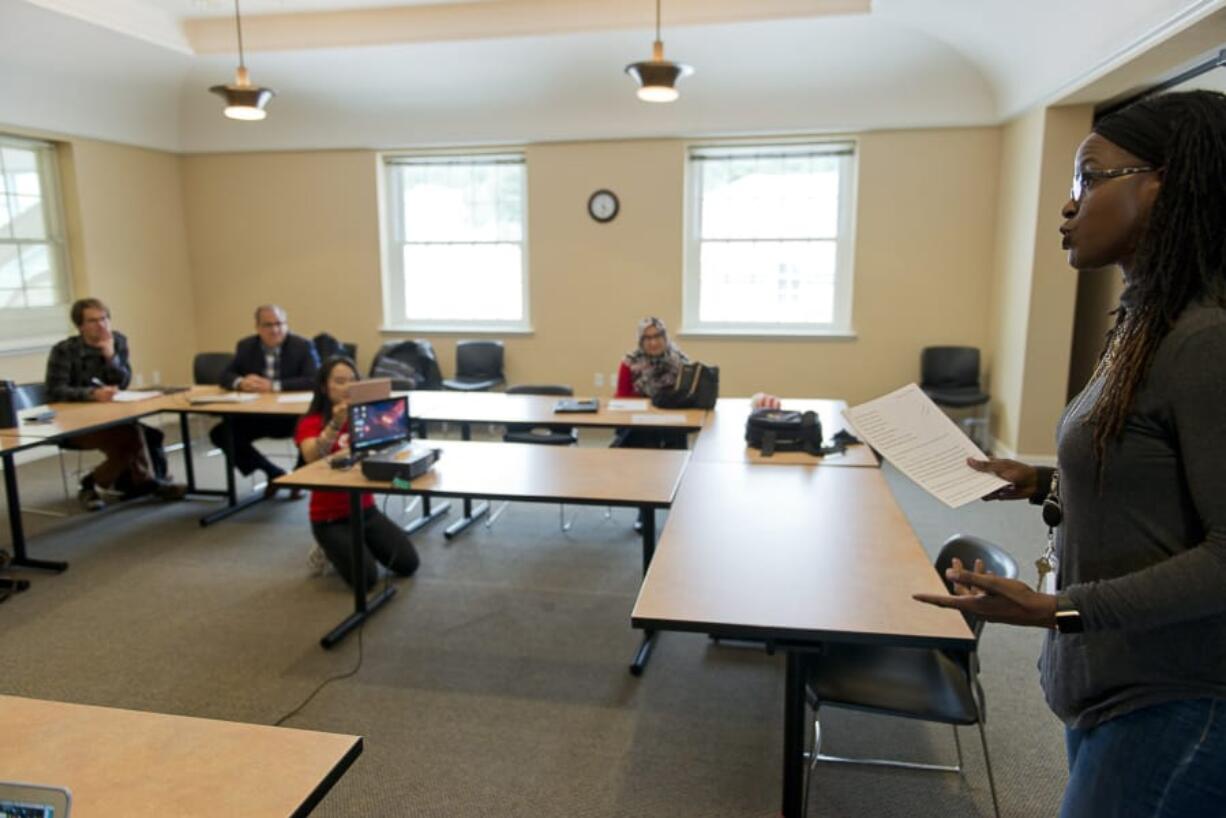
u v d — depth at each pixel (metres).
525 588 3.42
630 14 4.93
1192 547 0.88
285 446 6.18
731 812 1.99
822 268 6.11
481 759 2.21
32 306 5.73
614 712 2.45
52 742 1.10
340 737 1.12
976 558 1.98
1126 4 3.42
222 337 7.11
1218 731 0.88
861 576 1.78
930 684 1.84
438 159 6.56
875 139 5.74
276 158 6.70
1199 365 0.84
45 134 5.64
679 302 6.25
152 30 5.20
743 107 5.70
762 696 2.54
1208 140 0.85
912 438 1.71
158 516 4.45
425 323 6.84
